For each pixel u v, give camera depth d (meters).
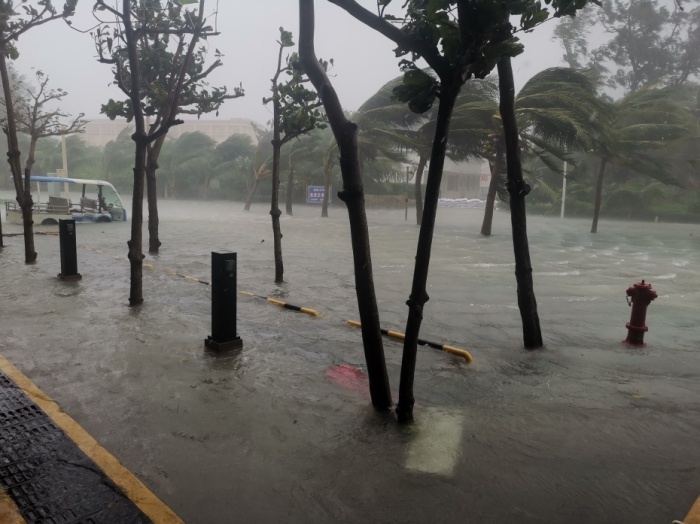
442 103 3.35
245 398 4.13
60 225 8.39
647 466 3.28
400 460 3.27
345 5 3.45
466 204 44.50
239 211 33.56
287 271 10.57
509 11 3.17
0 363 4.67
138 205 6.83
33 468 3.06
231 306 5.23
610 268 12.14
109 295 7.52
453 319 6.99
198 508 2.75
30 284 8.11
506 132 5.40
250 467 3.15
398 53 3.56
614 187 36.31
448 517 2.74
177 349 5.22
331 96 3.69
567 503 2.88
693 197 35.78
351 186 3.68
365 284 3.83
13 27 9.11
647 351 5.69
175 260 11.73
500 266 11.73
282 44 8.40
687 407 4.20
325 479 3.05
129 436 3.47
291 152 31.00
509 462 3.29
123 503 2.76
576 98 17.58
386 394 3.96
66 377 4.41
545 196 38.38
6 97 10.13
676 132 23.17
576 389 4.54
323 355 5.25
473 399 4.28
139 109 6.59
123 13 6.32
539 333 5.73
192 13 7.77
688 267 12.52
